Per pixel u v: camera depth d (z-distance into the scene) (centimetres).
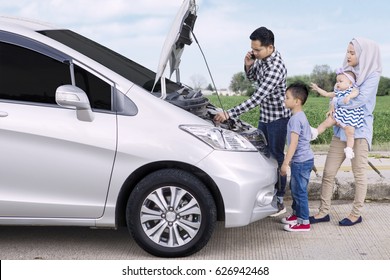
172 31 559
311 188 729
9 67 556
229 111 624
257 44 632
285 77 647
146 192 543
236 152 551
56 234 626
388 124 997
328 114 638
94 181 545
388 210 691
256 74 670
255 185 548
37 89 553
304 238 609
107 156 541
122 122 544
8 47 559
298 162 616
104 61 591
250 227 643
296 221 632
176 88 634
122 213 562
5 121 544
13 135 543
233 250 578
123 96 549
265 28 635
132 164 540
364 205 709
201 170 543
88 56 583
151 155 537
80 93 532
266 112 655
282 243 596
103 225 553
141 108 547
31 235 623
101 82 552
